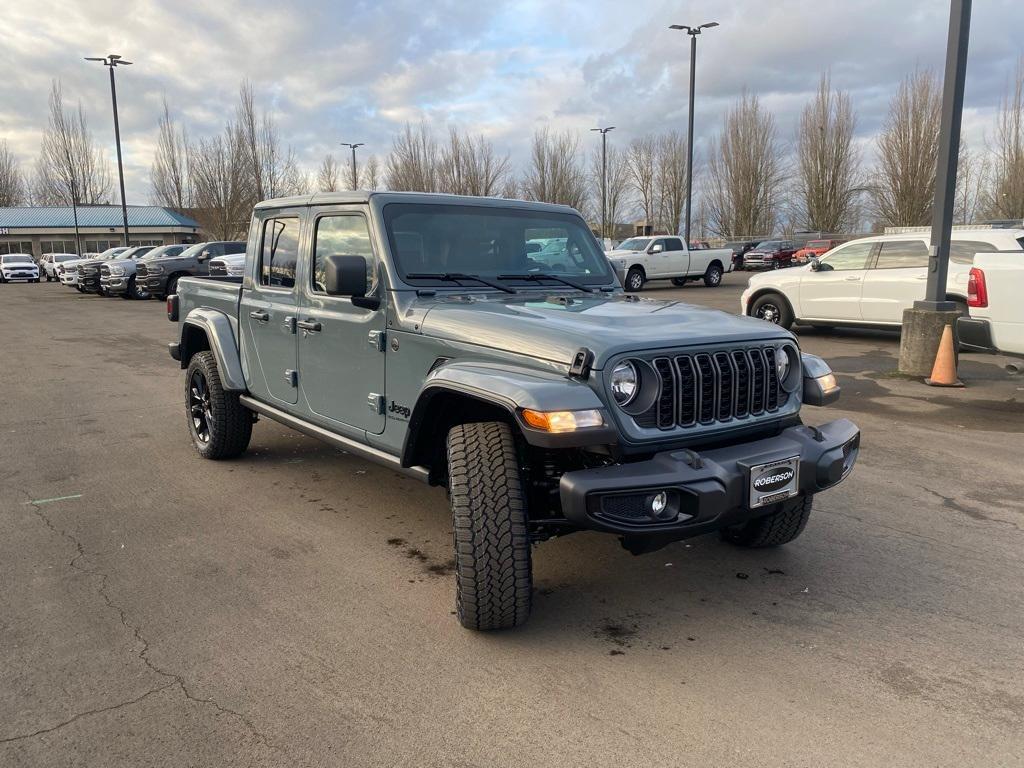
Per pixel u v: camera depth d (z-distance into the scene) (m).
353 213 4.02
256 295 4.98
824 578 3.77
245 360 5.18
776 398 3.42
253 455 5.91
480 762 2.38
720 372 3.16
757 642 3.14
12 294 29.05
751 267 41.03
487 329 3.29
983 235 10.54
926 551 4.10
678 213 58.97
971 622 3.31
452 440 3.12
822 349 11.59
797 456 3.13
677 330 3.19
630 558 4.03
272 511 4.68
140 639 3.12
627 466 2.85
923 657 3.02
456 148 45.00
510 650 3.07
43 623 3.25
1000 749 2.43
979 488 5.16
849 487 5.20
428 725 2.56
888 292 11.42
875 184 47.28
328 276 3.54
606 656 3.03
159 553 4.02
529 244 4.35
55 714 2.61
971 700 2.71
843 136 52.22
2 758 2.37
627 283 23.64
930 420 7.16
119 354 11.93
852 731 2.53
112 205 61.72
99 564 3.88
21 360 11.25
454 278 3.92
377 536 4.28
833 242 42.81
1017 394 8.31
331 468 5.57
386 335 3.76
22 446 6.22
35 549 4.07
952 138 8.59
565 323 3.20
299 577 3.74
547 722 2.59
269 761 2.38
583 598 3.56
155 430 6.79
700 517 2.85
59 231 57.75
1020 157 43.03
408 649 3.06
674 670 2.92
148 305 22.14
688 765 2.36
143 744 2.45
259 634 3.18
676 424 3.04
